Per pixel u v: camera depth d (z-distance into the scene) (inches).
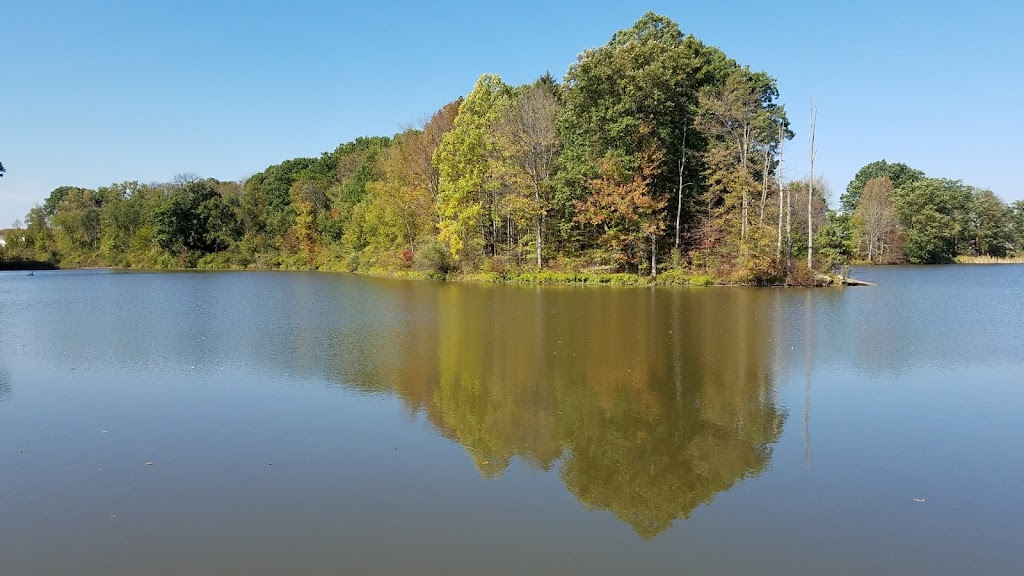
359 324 922.1
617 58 1631.4
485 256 2003.0
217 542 267.0
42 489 323.9
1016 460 364.8
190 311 1120.2
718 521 289.6
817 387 535.8
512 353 685.9
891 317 965.8
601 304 1168.8
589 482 334.3
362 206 2775.6
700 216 1722.4
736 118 1600.6
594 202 1716.3
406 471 347.6
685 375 581.0
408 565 247.3
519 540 269.3
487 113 1953.7
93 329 883.4
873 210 3221.0
